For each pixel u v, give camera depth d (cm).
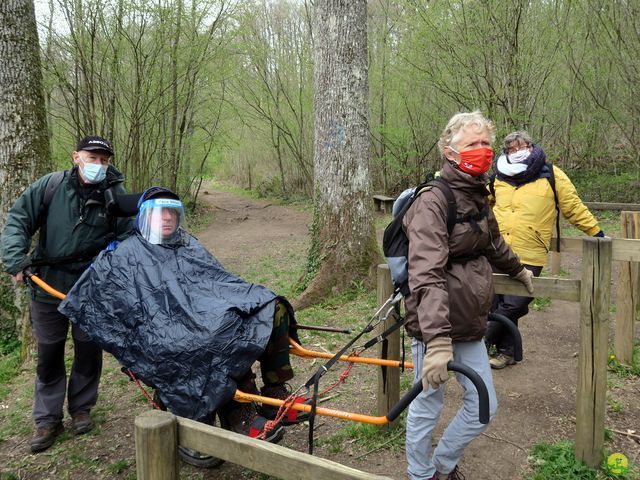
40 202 356
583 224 413
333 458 337
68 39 1115
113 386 473
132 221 375
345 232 695
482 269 249
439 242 233
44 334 364
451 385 426
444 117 1612
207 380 268
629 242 329
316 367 486
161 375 274
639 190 1332
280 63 2220
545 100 1339
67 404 426
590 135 1416
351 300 675
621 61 1214
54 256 356
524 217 419
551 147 1443
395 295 269
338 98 681
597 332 286
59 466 353
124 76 1240
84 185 358
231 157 3588
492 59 1136
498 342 453
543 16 1143
